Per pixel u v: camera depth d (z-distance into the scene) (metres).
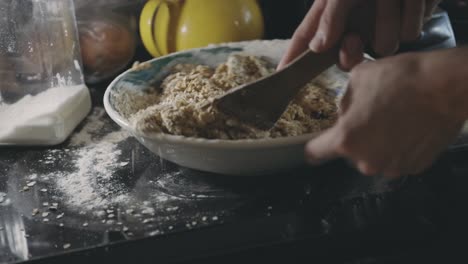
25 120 0.86
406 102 0.54
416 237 0.70
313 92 0.84
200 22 0.93
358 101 0.56
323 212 0.73
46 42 0.92
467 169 0.78
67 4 0.92
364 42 0.75
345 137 0.54
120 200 0.76
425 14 0.81
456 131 0.57
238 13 0.94
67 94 0.90
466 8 1.08
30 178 0.81
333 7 0.71
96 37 0.97
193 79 0.85
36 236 0.71
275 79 0.72
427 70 0.54
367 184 0.77
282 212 0.73
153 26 0.96
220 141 0.71
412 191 0.75
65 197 0.77
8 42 0.90
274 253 0.69
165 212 0.74
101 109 0.95
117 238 0.71
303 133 0.78
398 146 0.54
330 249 0.70
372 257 0.70
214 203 0.75
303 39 0.79
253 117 0.74
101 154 0.85
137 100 0.84
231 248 0.69
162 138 0.72
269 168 0.75
